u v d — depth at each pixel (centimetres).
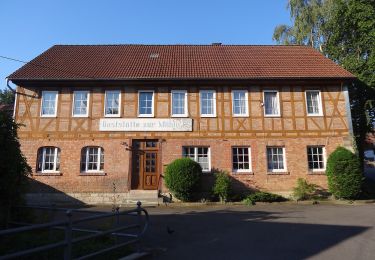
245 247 812
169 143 1909
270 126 1933
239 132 1923
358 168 1775
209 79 1925
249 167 1905
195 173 1761
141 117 1928
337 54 2570
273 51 2339
